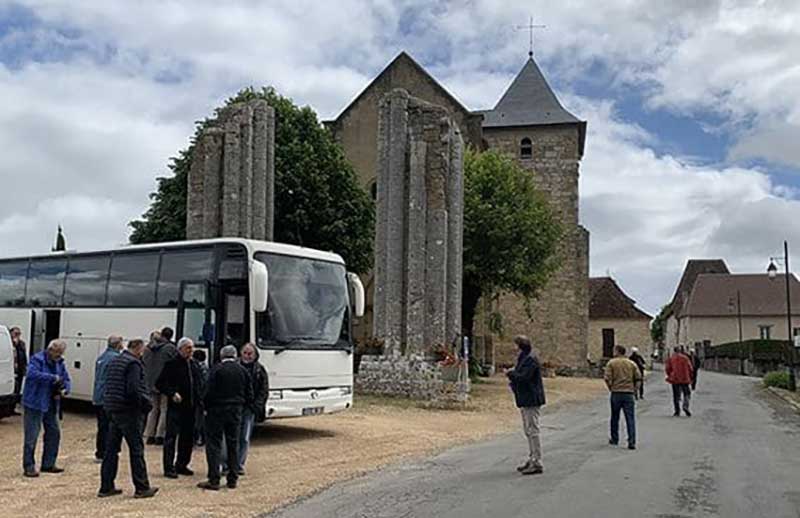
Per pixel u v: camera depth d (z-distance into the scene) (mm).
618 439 17672
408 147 28797
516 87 58094
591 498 10875
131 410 10984
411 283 27859
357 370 29938
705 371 73375
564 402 30453
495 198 41219
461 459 14836
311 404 16859
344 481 12445
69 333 20516
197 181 29188
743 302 90312
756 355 60812
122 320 19109
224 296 16812
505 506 10289
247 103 29828
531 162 55125
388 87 48875
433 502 10578
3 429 17625
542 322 53688
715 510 10336
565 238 53719
